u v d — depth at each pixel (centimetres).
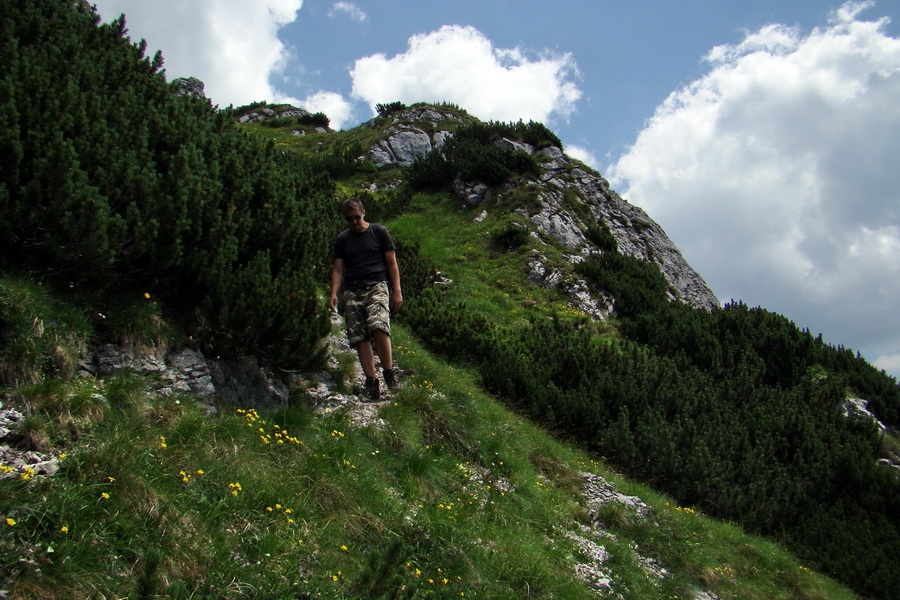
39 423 351
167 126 662
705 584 699
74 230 459
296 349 577
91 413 387
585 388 1133
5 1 667
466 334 1207
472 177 2462
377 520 435
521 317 1681
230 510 365
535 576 474
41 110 536
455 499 552
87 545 284
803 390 1413
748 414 1236
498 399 1076
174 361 505
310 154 3116
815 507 1052
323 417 561
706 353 1482
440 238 2161
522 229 2125
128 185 529
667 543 736
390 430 593
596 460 993
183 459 382
